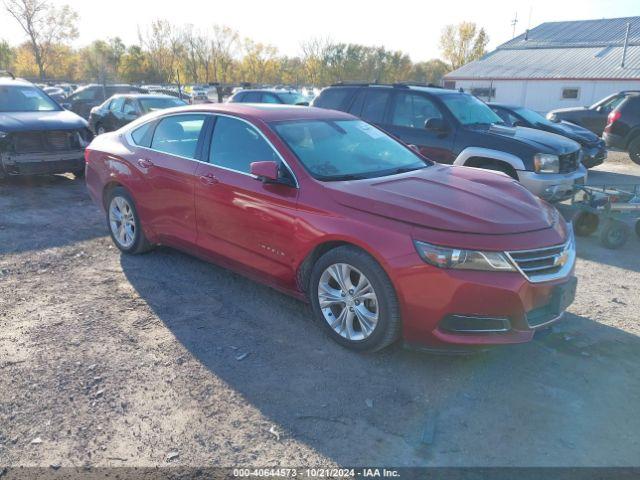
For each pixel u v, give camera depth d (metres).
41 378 3.47
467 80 39.62
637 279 5.53
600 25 41.69
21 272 5.33
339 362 3.74
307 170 4.13
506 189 4.23
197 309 4.54
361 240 3.59
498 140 7.18
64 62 59.00
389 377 3.57
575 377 3.61
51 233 6.68
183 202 4.93
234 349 3.89
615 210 6.48
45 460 2.77
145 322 4.29
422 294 3.39
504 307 3.36
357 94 8.66
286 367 3.67
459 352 3.47
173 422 3.09
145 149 5.42
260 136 4.45
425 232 3.42
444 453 2.88
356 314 3.77
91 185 6.14
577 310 4.68
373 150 4.79
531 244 3.45
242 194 4.36
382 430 3.05
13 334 4.05
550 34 43.28
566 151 7.10
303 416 3.16
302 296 4.21
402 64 68.00
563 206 7.17
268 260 4.30
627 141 13.62
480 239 3.36
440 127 7.54
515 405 3.30
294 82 66.88
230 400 3.29
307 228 3.90
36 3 49.09
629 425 3.12
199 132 4.93
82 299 4.71
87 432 2.98
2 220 7.23
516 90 37.41
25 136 8.85
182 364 3.68
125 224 5.79
